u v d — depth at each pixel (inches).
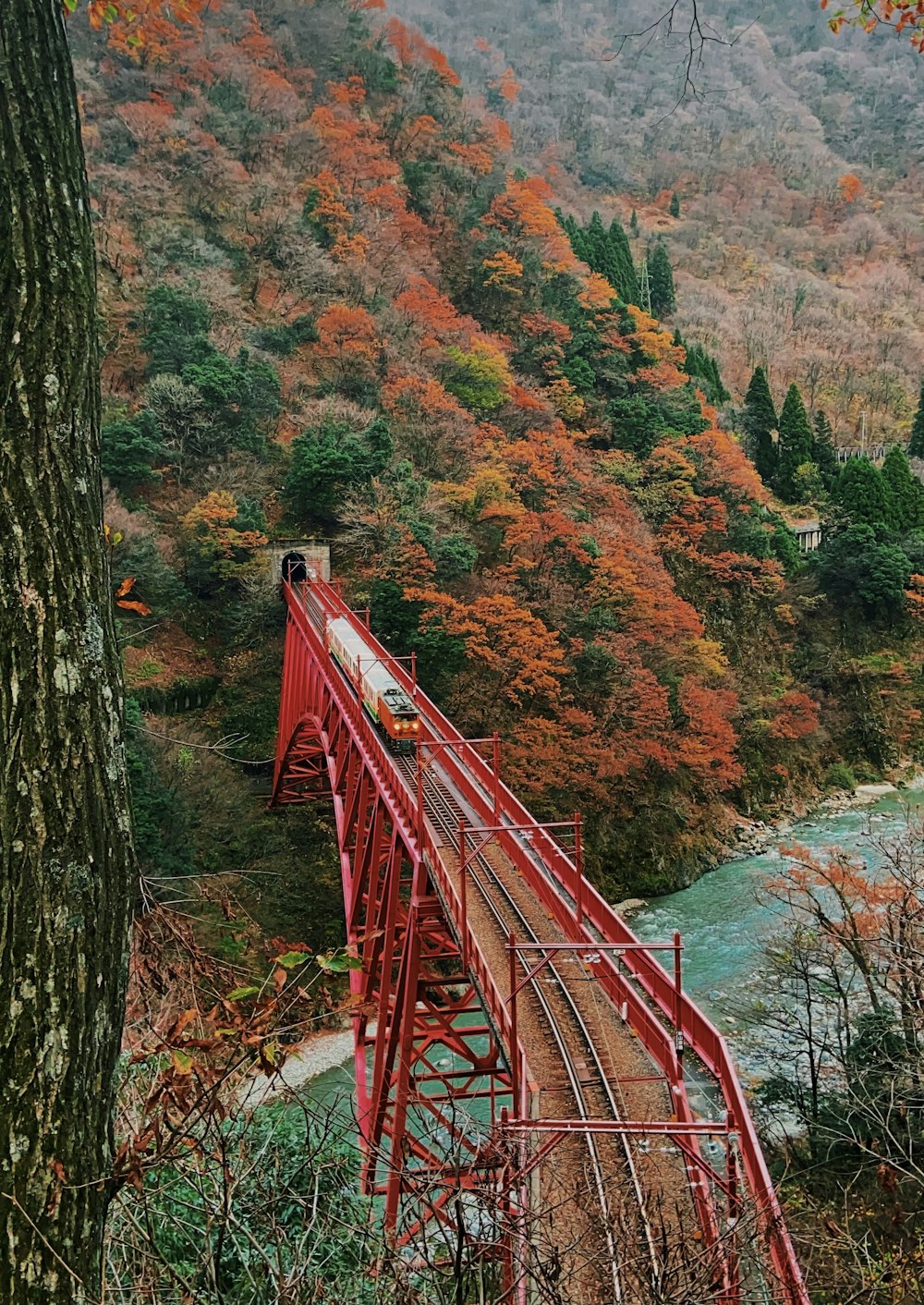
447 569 1980.8
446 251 3036.4
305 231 2775.6
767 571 2603.3
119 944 203.5
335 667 1220.5
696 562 2549.2
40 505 197.9
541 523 2096.5
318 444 2174.0
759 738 2313.0
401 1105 612.4
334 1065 1230.3
